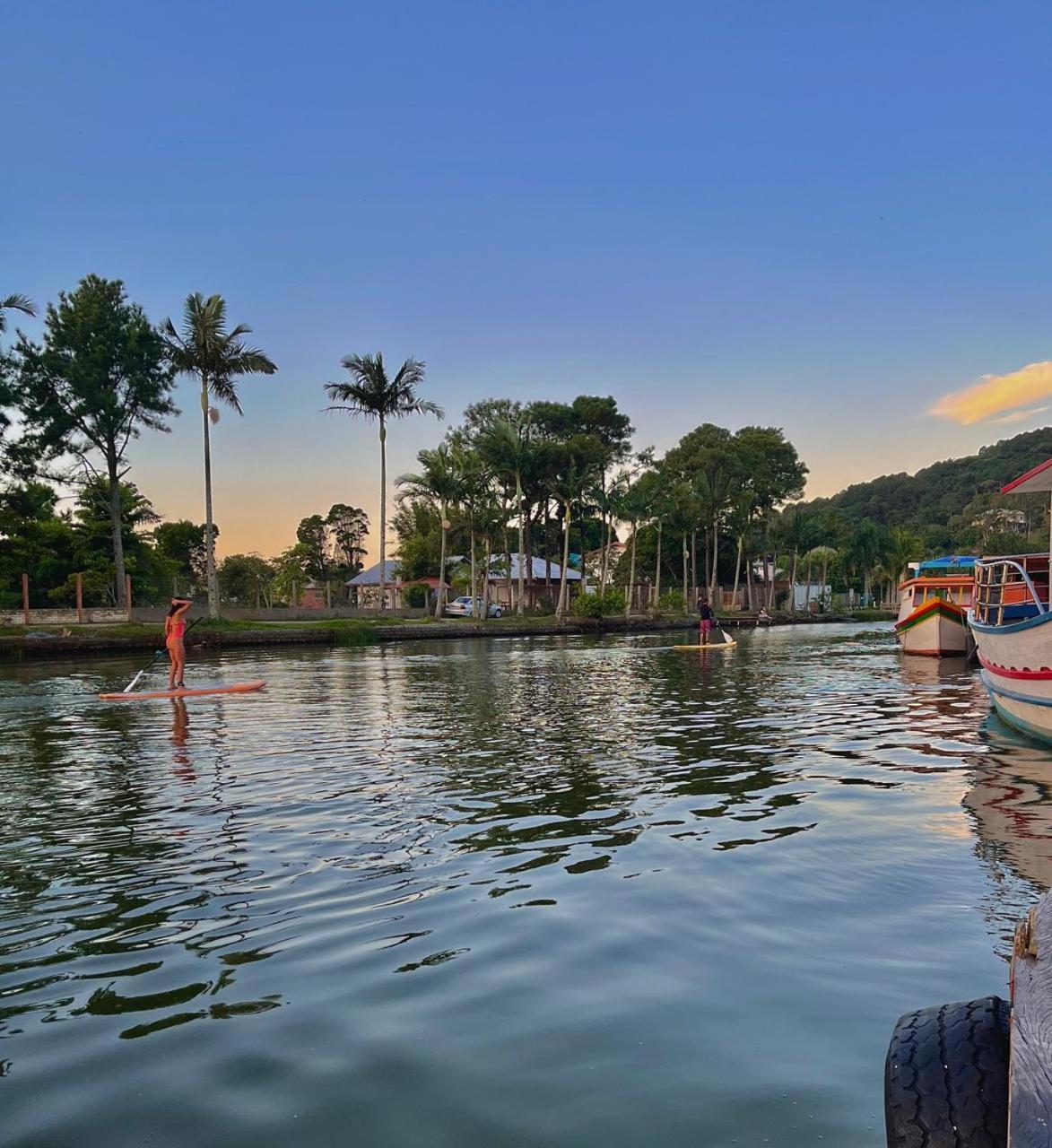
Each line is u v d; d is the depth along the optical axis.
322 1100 3.25
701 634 38.53
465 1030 3.78
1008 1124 1.90
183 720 14.80
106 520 53.53
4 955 4.76
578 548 91.00
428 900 5.50
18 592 49.31
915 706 15.96
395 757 10.84
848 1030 3.69
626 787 8.84
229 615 50.84
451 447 58.88
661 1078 3.34
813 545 91.62
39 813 8.16
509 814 7.77
